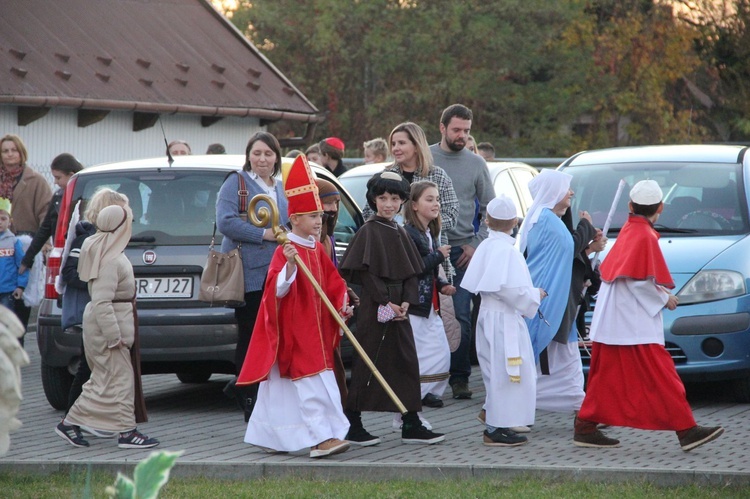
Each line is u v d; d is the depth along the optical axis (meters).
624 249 11.05
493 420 11.37
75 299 11.77
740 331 13.34
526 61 60.00
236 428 12.49
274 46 61.69
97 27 32.75
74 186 13.66
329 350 10.89
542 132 60.25
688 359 13.38
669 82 67.94
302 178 10.92
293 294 10.68
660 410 10.89
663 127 63.97
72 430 11.43
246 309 12.46
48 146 28.19
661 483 9.60
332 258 12.64
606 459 10.59
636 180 15.86
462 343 14.49
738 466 10.17
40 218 18.33
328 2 58.84
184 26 36.16
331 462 10.22
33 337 21.97
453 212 13.79
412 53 58.44
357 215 15.66
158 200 13.36
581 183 16.14
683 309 13.42
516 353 11.27
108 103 28.98
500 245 11.41
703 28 67.25
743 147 16.62
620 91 64.25
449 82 57.84
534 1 60.19
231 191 12.44
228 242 12.45
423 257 12.12
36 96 26.98
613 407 11.05
